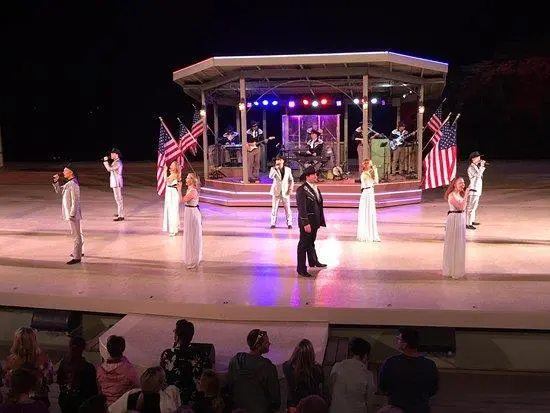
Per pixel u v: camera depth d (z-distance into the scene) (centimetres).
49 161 4134
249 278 1038
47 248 1299
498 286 978
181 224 1572
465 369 873
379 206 1798
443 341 848
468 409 729
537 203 1873
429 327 860
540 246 1270
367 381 598
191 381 623
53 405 735
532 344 860
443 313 855
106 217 1697
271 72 1770
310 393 593
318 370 603
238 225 1547
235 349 791
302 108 2534
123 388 618
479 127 3994
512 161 3538
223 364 747
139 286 997
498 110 3969
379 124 3381
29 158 4438
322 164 2052
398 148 2038
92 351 887
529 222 1549
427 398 574
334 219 1623
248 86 1994
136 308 923
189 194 1095
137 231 1482
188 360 629
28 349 623
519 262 1132
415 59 1716
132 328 866
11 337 989
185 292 959
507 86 3934
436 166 1448
